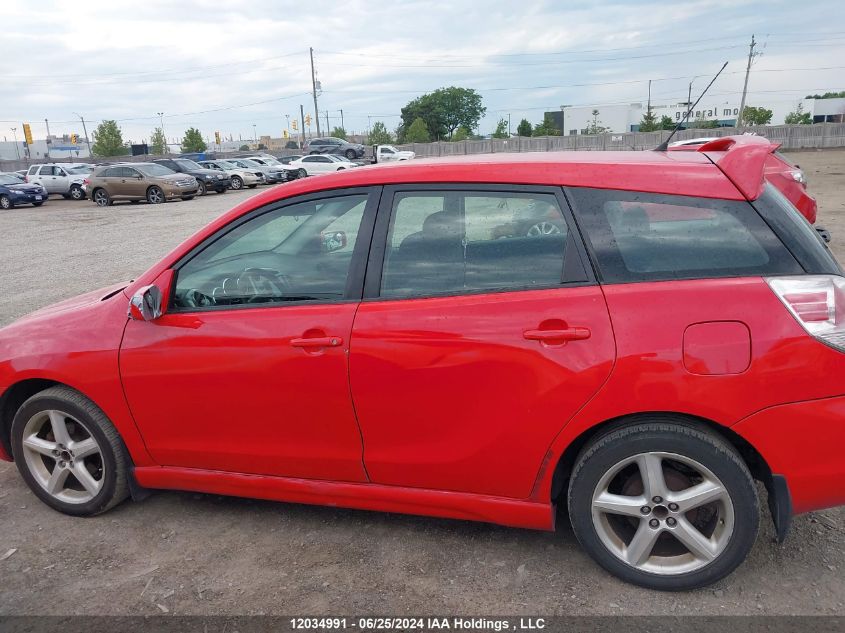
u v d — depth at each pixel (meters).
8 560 3.11
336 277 2.92
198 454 3.17
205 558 3.06
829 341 2.38
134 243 14.94
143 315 3.01
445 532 3.17
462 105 104.38
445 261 2.79
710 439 2.47
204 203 26.00
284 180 36.31
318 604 2.71
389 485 2.94
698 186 2.58
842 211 13.77
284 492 3.10
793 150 49.31
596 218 2.64
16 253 14.28
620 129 85.19
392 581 2.83
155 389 3.12
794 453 2.42
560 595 2.70
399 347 2.71
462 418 2.71
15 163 58.38
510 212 2.73
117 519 3.43
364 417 2.83
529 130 85.94
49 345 3.31
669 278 2.53
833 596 2.61
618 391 2.49
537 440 2.63
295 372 2.87
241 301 3.05
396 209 2.88
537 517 2.76
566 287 2.61
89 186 27.91
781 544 2.95
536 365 2.56
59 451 3.42
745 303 2.42
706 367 2.42
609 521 2.75
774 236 2.51
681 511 2.58
